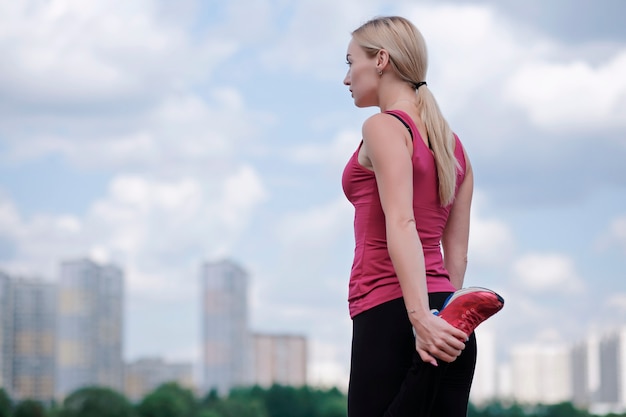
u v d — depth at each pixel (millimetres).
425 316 3516
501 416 181500
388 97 3896
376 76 3920
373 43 3908
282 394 172500
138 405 142125
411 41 3887
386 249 3732
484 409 182750
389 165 3643
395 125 3715
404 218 3600
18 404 132375
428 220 3771
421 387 3533
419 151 3727
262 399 171500
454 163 3828
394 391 3635
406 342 3645
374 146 3688
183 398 151375
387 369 3641
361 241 3799
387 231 3607
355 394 3711
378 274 3725
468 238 4145
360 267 3771
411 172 3672
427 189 3754
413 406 3545
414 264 3553
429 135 3799
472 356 3719
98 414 131250
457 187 4008
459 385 3719
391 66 3883
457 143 4078
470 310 3523
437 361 3531
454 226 4121
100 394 133500
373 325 3686
